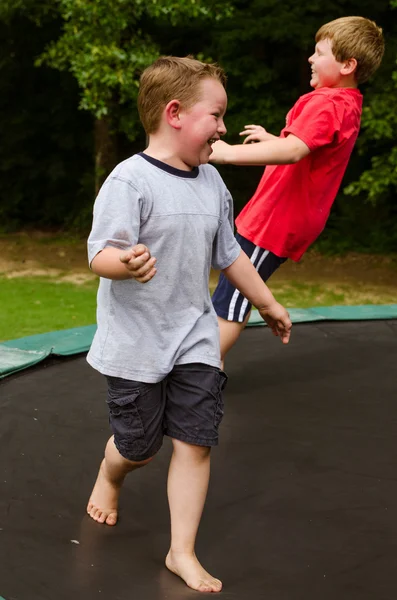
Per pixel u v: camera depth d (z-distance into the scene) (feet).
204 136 6.94
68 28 24.63
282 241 11.23
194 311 7.14
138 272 6.10
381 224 33.12
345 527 8.14
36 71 36.81
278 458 9.80
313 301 24.58
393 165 25.20
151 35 31.86
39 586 6.89
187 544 7.09
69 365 13.20
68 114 36.81
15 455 9.63
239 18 29.50
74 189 38.22
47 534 7.80
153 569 7.23
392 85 25.22
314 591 6.95
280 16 28.60
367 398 12.03
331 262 30.55
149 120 7.06
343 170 11.23
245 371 13.17
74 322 21.34
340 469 9.54
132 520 8.15
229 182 35.47
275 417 11.16
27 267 29.37
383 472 9.50
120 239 6.72
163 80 6.90
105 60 23.58
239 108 31.63
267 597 6.84
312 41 28.81
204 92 6.90
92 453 9.76
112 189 6.79
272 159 10.20
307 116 10.44
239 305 11.35
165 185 6.89
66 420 10.80
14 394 11.75
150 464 9.46
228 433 10.53
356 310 16.84
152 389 7.07
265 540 7.84
